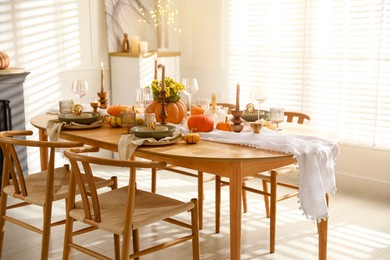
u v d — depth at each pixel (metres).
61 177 3.39
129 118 3.23
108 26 5.44
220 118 3.43
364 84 4.59
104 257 2.66
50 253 3.41
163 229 3.82
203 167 2.78
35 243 3.58
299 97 5.09
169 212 2.74
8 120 4.53
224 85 5.68
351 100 4.70
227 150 2.82
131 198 2.51
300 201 2.77
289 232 3.75
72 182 2.81
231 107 4.34
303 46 4.95
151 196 3.00
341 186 4.85
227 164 2.69
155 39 5.80
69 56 5.26
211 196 4.57
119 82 5.54
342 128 4.80
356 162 4.75
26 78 4.98
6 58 4.52
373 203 4.41
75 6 5.24
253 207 4.28
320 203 2.82
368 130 4.62
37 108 5.09
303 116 3.94
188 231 3.79
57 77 5.20
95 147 3.11
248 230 3.78
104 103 4.04
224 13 5.54
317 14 4.80
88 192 3.09
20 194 3.13
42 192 3.15
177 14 5.96
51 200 3.01
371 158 4.64
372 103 4.57
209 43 5.74
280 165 2.92
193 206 2.84
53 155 2.95
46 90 5.13
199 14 5.78
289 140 2.86
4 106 4.50
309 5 4.84
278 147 2.78
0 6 4.73
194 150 2.82
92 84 5.51
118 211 2.78
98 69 5.53
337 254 3.38
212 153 2.74
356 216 4.08
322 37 4.80
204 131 3.20
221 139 3.05
